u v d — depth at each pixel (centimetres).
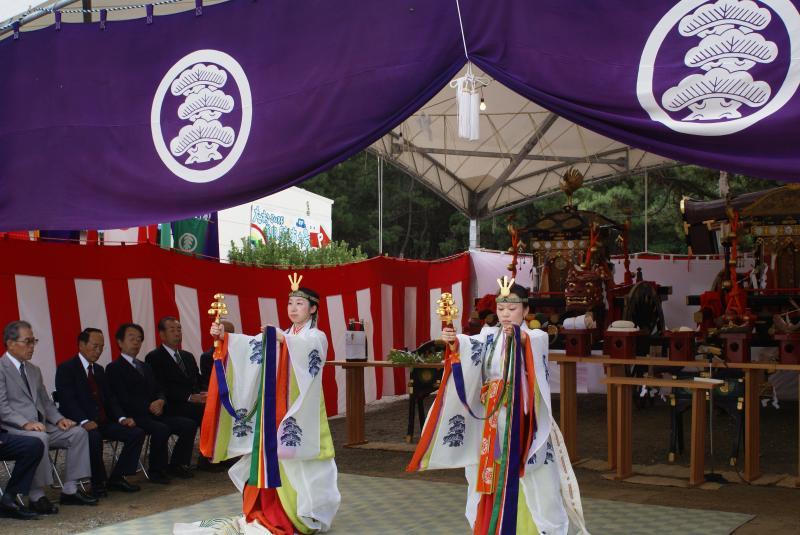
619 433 743
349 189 3238
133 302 896
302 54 646
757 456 746
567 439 809
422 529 580
